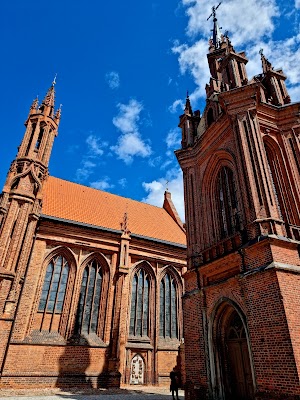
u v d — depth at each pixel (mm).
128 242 29953
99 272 28547
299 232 14016
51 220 27094
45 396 18609
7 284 21844
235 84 19141
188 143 22438
